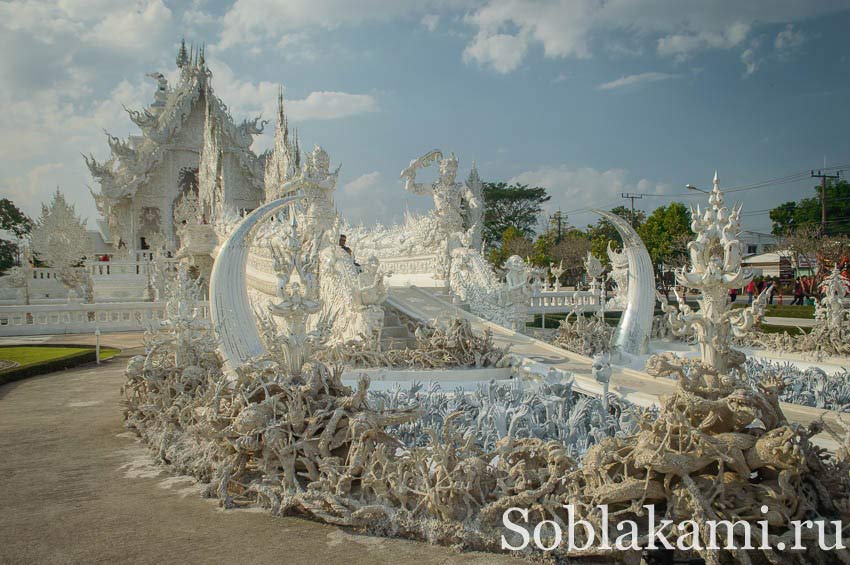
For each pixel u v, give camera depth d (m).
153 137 57.47
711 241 9.30
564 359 15.05
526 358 14.83
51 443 10.91
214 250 40.12
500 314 20.31
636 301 19.05
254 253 26.05
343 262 18.47
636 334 18.72
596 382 12.27
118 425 12.27
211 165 47.44
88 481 8.78
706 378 7.02
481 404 11.54
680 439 6.39
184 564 6.12
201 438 9.13
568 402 11.53
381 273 16.12
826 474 6.52
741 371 9.45
